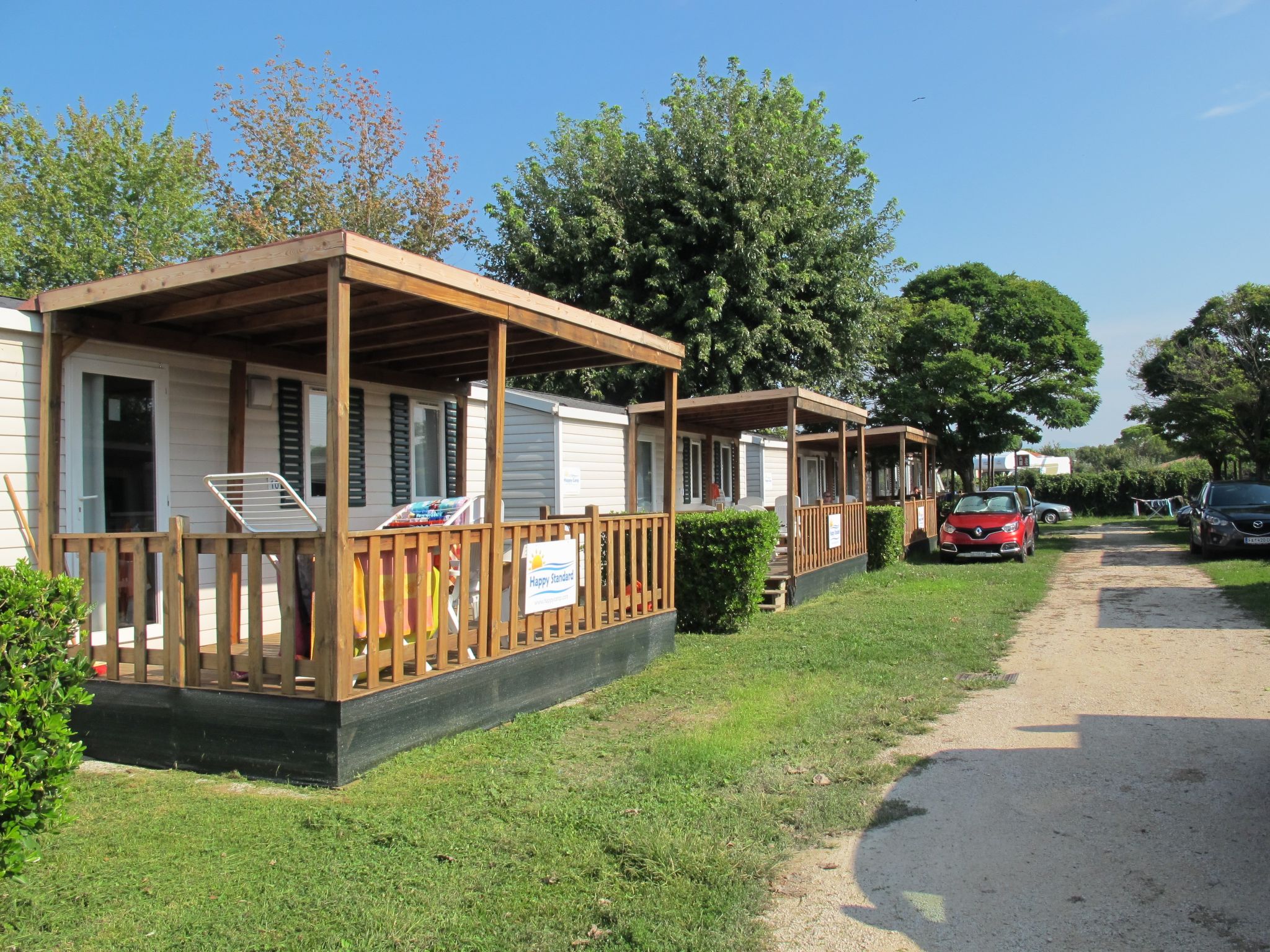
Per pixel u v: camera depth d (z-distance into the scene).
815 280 22.27
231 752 5.34
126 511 7.07
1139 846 4.08
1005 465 60.22
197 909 3.56
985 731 6.02
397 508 9.73
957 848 4.14
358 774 5.14
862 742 5.80
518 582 6.71
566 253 22.27
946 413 26.86
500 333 6.37
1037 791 4.85
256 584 5.34
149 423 7.28
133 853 4.12
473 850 4.10
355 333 7.00
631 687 7.48
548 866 3.94
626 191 22.62
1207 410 24.95
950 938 3.34
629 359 8.47
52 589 4.05
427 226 28.58
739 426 18.06
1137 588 13.51
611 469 15.08
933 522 24.38
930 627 10.16
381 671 5.77
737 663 8.41
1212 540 17.14
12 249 26.88
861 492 16.83
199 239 30.61
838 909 3.58
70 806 4.77
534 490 13.51
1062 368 27.05
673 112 22.89
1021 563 18.67
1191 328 27.19
